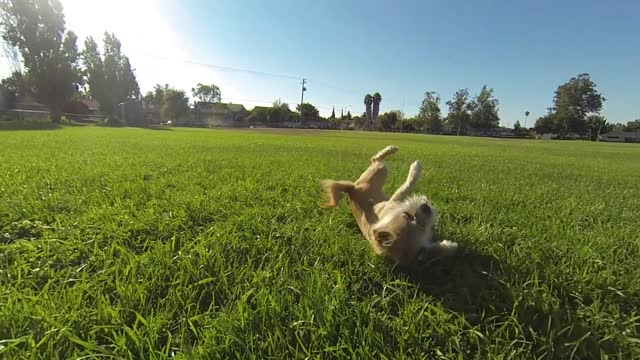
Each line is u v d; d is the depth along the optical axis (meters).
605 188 5.05
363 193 2.59
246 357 1.29
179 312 1.56
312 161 6.64
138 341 1.32
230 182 4.20
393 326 1.47
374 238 2.01
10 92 42.97
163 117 58.88
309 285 1.73
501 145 22.75
